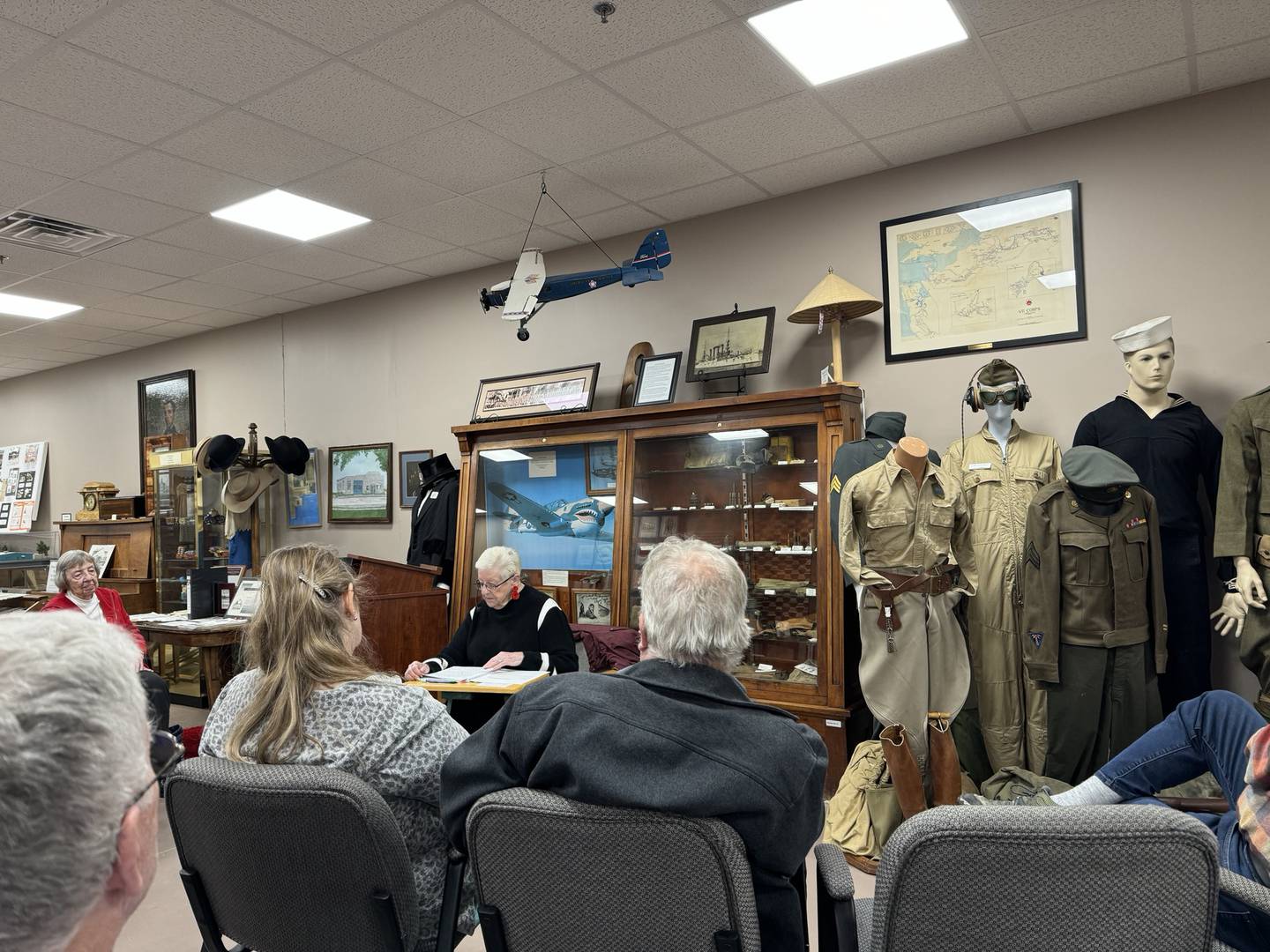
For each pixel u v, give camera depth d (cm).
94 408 809
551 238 500
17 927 47
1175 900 107
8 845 47
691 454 428
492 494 496
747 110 347
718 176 415
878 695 316
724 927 118
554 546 472
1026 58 312
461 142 370
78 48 288
